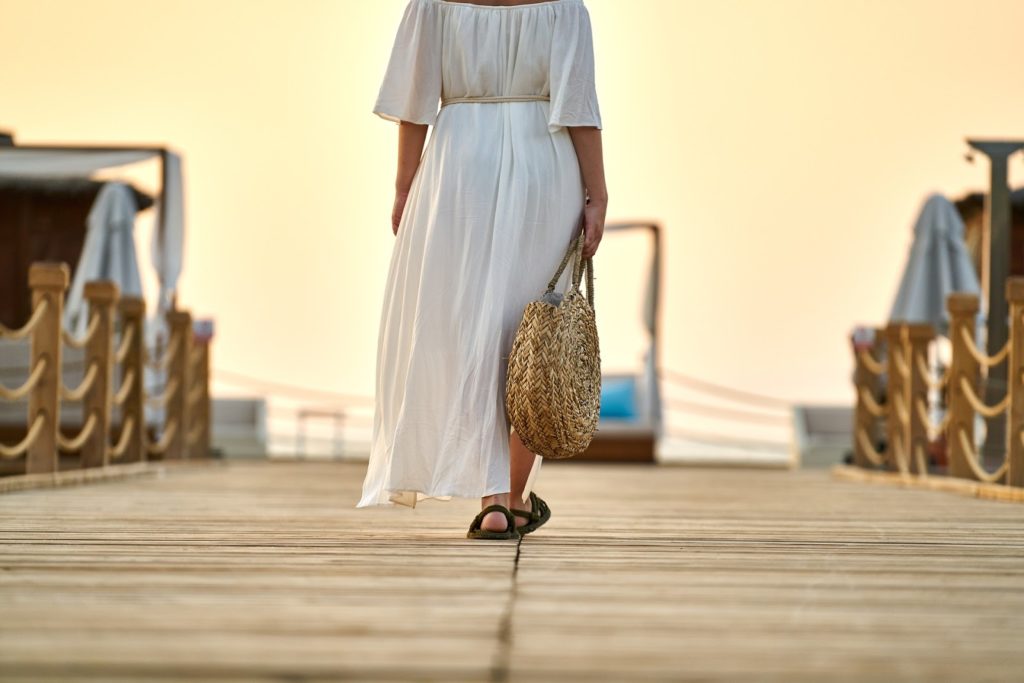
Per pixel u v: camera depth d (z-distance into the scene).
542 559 6.66
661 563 6.55
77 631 4.45
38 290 14.39
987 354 19.73
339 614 4.84
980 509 11.70
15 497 12.48
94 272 24.59
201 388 23.34
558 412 7.34
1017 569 6.51
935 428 17.42
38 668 3.84
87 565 6.26
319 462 26.59
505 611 4.95
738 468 28.27
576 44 7.76
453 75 7.87
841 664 4.04
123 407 18.52
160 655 4.04
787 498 13.73
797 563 6.64
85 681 3.68
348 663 3.95
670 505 12.23
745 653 4.20
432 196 7.80
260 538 7.73
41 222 27.06
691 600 5.30
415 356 7.64
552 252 7.79
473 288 7.65
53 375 14.47
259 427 29.45
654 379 31.14
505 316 7.65
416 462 7.58
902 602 5.34
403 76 7.88
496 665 3.94
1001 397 19.00
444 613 4.89
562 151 7.82
